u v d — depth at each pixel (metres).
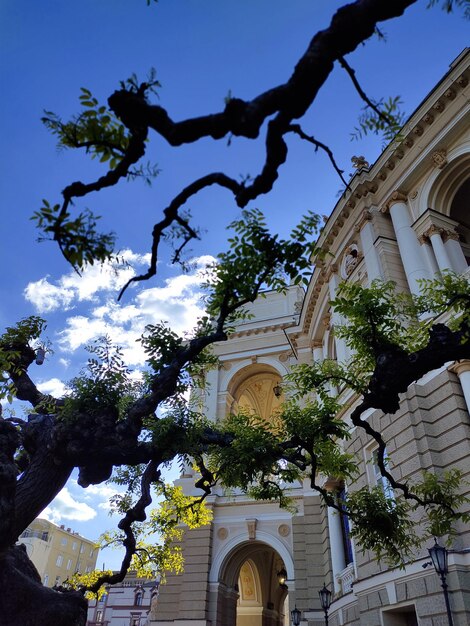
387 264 16.97
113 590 56.72
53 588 7.71
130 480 12.20
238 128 3.14
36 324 9.41
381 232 17.88
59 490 7.41
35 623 6.07
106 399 7.74
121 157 4.07
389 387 6.70
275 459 9.03
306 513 22.59
